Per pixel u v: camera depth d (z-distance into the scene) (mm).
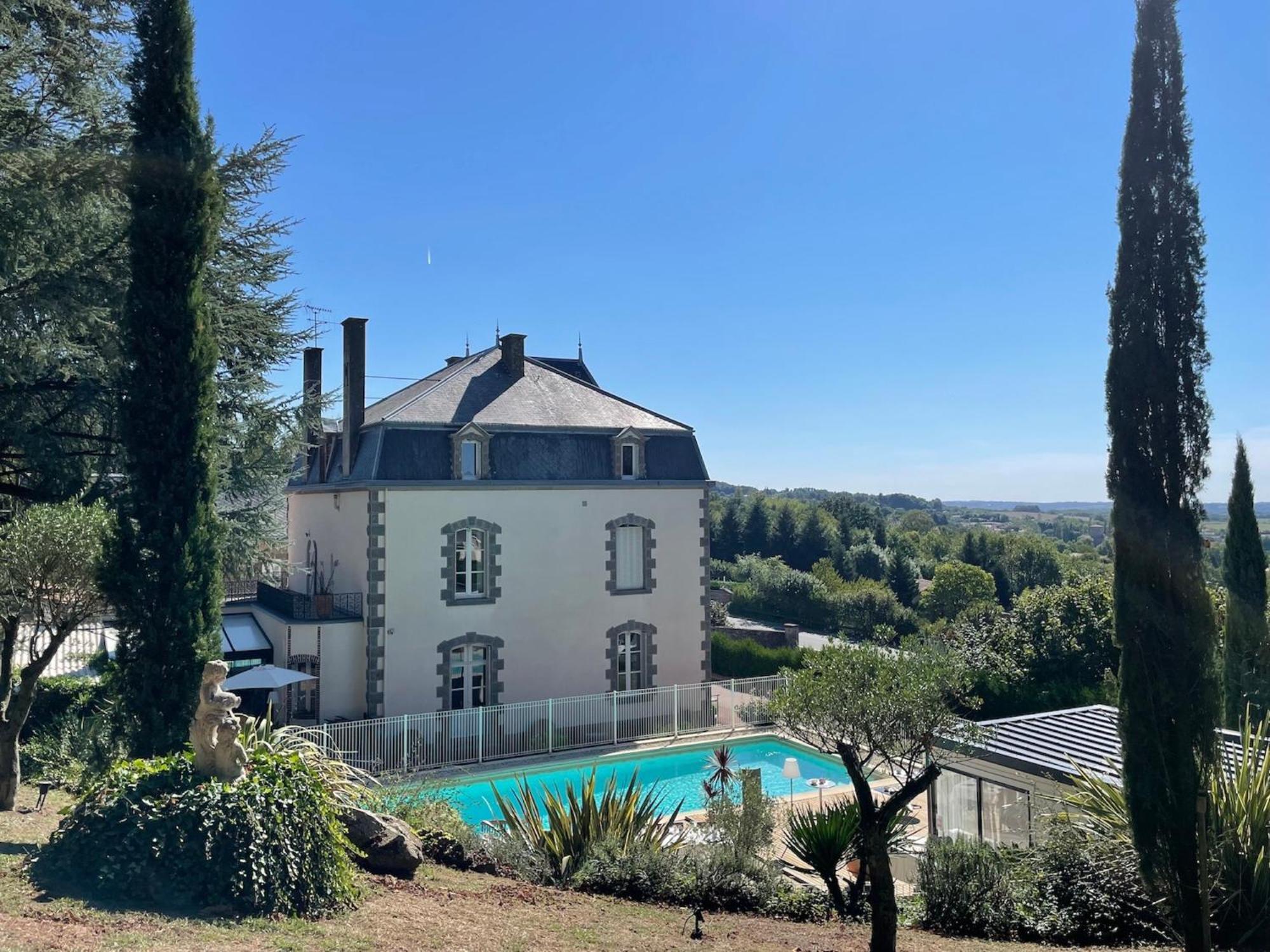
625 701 26031
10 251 14195
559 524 26562
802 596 56188
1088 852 11656
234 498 20141
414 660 24344
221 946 6547
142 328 12203
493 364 28875
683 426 29422
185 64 12945
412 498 24422
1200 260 10195
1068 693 23625
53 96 16812
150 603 11695
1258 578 18453
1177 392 10125
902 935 10727
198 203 12656
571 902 10398
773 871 12930
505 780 21906
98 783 8695
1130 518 10219
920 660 11305
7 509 17984
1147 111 10383
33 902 6895
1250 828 10406
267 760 8828
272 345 19984
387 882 9602
